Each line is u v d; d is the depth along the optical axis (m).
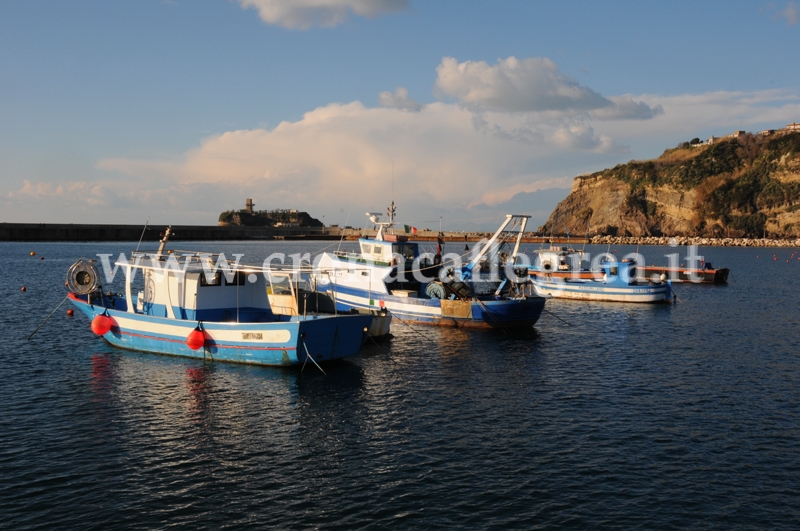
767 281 76.88
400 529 14.17
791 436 20.16
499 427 20.70
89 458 17.70
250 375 26.34
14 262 90.81
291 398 23.48
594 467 17.58
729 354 32.50
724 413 22.44
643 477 17.00
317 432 20.00
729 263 114.69
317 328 26.62
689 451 18.81
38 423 20.44
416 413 22.03
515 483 16.53
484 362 30.00
